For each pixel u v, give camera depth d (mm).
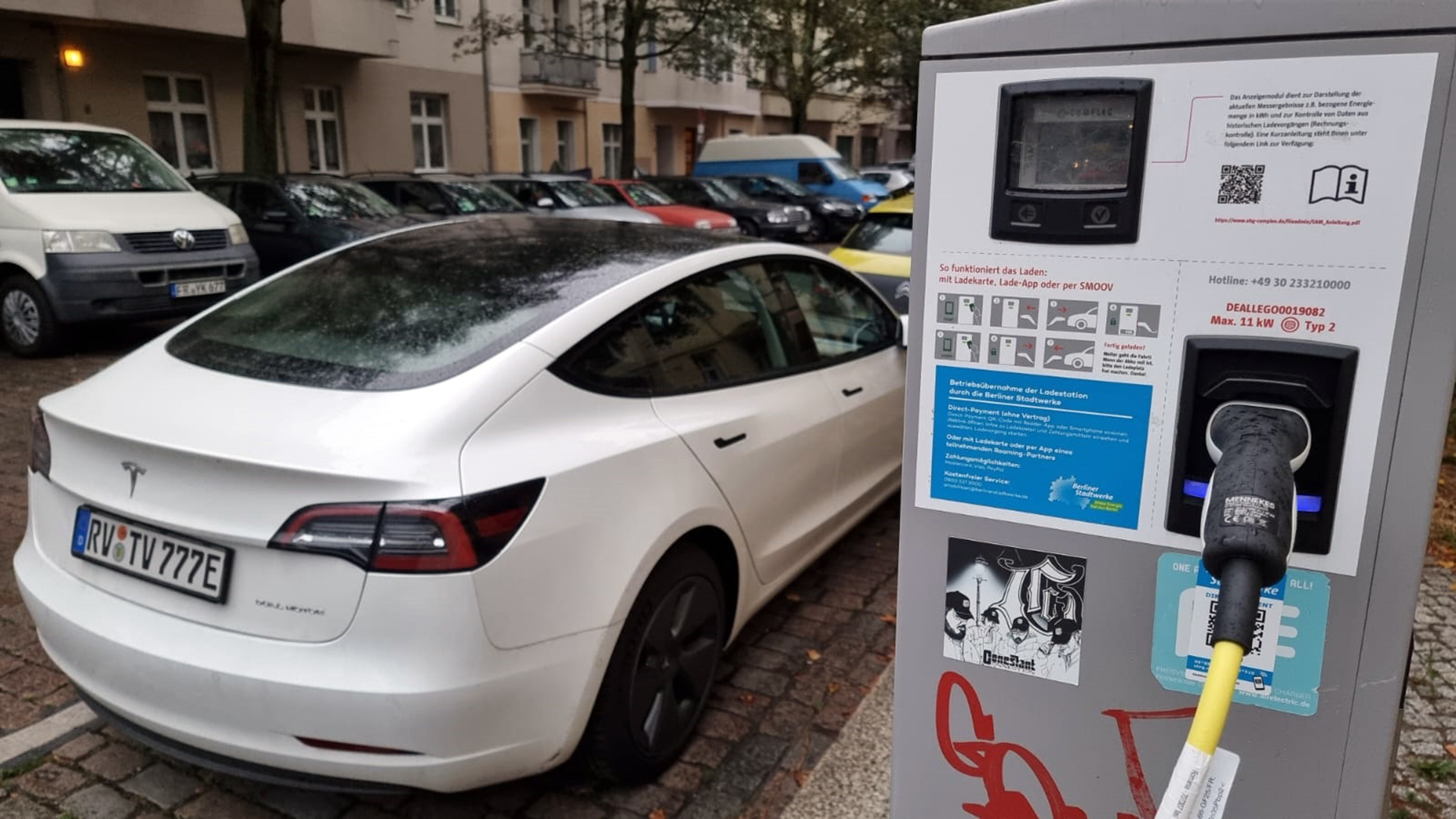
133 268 8133
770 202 19203
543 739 2332
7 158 8273
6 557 4137
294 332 2770
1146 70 1390
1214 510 1302
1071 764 1706
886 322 4410
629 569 2480
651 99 31203
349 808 2652
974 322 1595
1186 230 1415
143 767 2787
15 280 8086
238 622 2191
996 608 1696
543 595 2271
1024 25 1451
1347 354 1355
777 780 2801
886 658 3510
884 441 4160
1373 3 1263
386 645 2100
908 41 23688
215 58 17781
